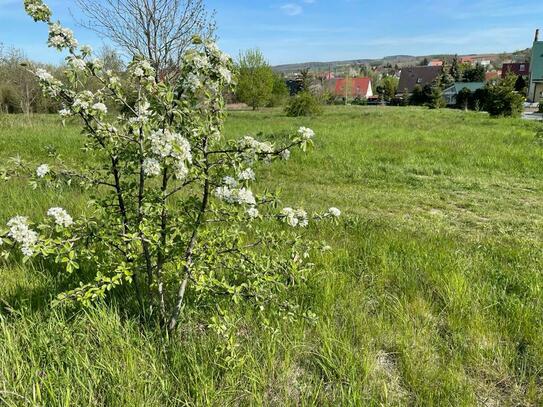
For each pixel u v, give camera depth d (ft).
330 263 12.32
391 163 31.17
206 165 7.34
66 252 7.31
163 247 7.71
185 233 8.15
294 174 28.07
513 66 215.72
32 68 7.01
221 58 7.05
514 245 15.55
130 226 7.91
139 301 8.64
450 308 10.13
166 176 7.75
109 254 8.32
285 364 7.88
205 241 8.27
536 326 9.43
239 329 9.04
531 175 27.30
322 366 7.86
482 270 12.46
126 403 6.66
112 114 9.21
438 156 33.01
